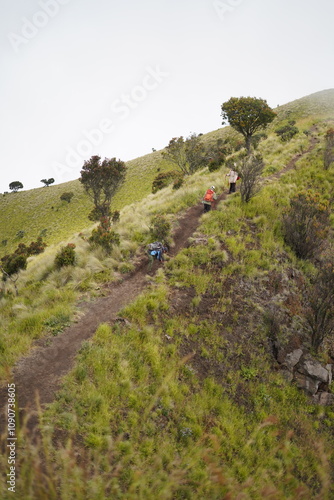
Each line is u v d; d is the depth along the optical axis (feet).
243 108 92.22
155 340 25.21
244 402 24.20
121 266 35.04
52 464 14.44
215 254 36.42
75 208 185.88
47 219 181.57
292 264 38.45
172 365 23.77
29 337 23.29
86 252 39.22
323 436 23.67
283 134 100.42
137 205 78.95
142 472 15.76
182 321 28.32
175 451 18.04
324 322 29.27
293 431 23.29
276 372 27.43
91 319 26.35
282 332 30.19
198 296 31.27
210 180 67.87
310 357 28.53
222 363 26.35
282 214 44.50
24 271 43.83
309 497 18.86
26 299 30.78
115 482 14.73
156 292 30.32
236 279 34.30
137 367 22.50
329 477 20.51
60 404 17.84
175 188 77.30
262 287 34.19
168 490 15.02
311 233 39.60
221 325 29.27
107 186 81.35
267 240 40.55
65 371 20.45
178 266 35.06
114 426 17.95
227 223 42.98
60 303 28.30
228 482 17.17
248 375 26.05
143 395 20.62
